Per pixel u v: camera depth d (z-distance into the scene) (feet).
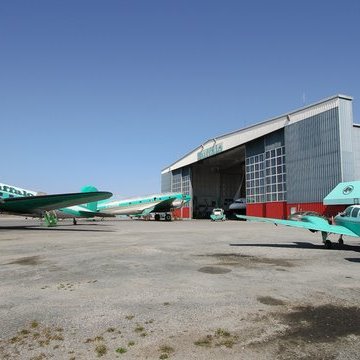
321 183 121.90
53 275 30.45
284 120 140.97
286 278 29.14
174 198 169.27
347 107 117.80
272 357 14.34
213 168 233.35
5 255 42.98
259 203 158.51
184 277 29.50
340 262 37.45
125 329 17.35
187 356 14.43
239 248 49.73
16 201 90.33
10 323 18.25
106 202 163.43
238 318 18.98
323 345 15.52
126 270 32.73
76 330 17.24
